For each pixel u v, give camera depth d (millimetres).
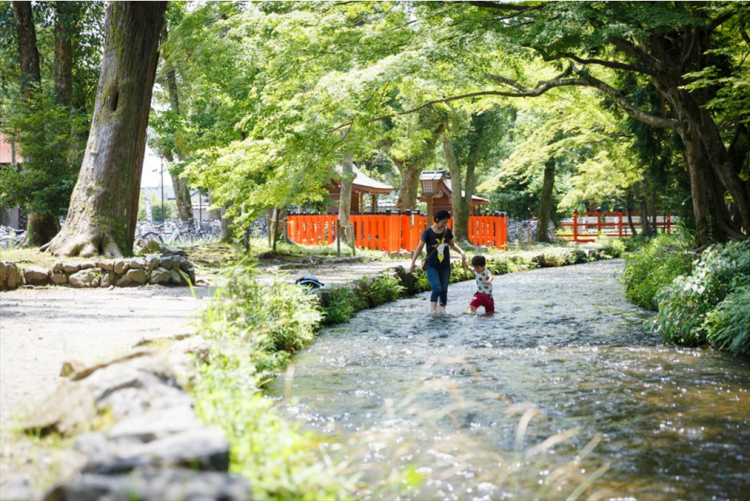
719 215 14070
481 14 12625
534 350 8141
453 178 31516
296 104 12781
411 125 27594
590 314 11578
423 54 11523
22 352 5594
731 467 4121
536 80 17422
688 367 7117
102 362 3545
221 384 4426
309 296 9719
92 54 20922
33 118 15633
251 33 14078
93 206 13312
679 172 19359
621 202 55312
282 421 3973
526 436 4699
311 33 13188
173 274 12438
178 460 2045
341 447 4387
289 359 7473
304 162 12648
